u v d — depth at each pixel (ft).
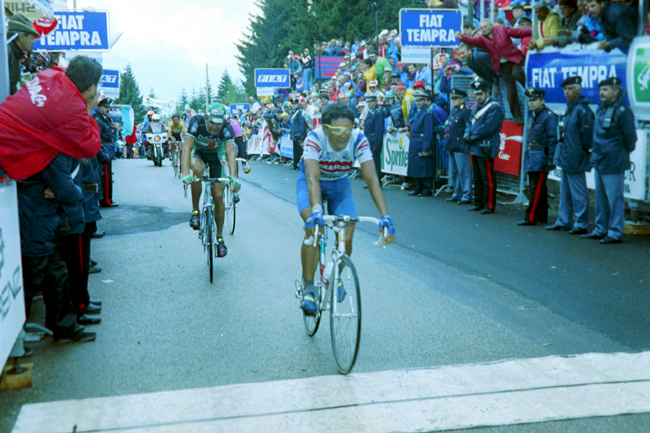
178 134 49.24
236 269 19.62
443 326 14.11
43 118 11.31
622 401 10.38
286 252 22.00
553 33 27.91
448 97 37.58
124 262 20.65
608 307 15.14
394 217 28.19
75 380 11.30
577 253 20.45
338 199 13.74
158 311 15.38
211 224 18.06
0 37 11.68
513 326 14.03
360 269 19.35
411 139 34.24
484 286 17.20
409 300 16.10
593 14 24.23
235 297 16.56
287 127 59.52
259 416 9.93
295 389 10.89
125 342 13.24
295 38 156.97
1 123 11.05
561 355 12.33
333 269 11.89
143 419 9.82
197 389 10.89
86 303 15.08
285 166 58.65
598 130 21.53
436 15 35.88
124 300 16.31
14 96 11.39
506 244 22.17
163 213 31.09
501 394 10.66
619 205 21.58
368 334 13.70
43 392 10.79
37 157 11.46
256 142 70.74
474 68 31.55
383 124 39.04
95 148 12.24
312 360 12.27
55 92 11.48
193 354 12.57
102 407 10.21
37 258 12.34
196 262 20.59
